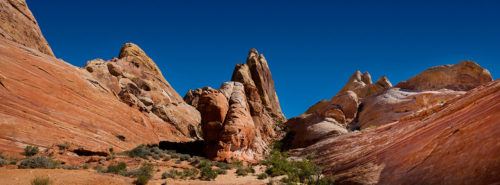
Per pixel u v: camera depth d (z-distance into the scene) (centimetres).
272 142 4228
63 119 2034
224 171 1864
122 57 5012
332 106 4769
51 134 1833
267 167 2361
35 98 1936
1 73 1819
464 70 4550
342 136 2811
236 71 6100
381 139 1825
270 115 5897
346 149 2211
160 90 4516
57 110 2045
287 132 4619
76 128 2086
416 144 1241
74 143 1938
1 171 1051
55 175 1043
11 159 1378
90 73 3183
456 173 780
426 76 4962
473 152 791
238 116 2966
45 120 1883
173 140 3384
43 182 844
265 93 6219
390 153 1411
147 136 2933
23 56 2188
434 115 1544
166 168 1806
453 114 1291
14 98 1786
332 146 2600
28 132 1691
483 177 661
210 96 2931
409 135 1463
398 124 2000
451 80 4538
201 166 1995
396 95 4672
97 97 2606
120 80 3797
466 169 753
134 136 2703
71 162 1669
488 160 696
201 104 2964
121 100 3086
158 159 2172
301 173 1673
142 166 1733
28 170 1120
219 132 2808
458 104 1356
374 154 1589
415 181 939
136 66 4847
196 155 2794
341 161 1864
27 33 3672
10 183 883
